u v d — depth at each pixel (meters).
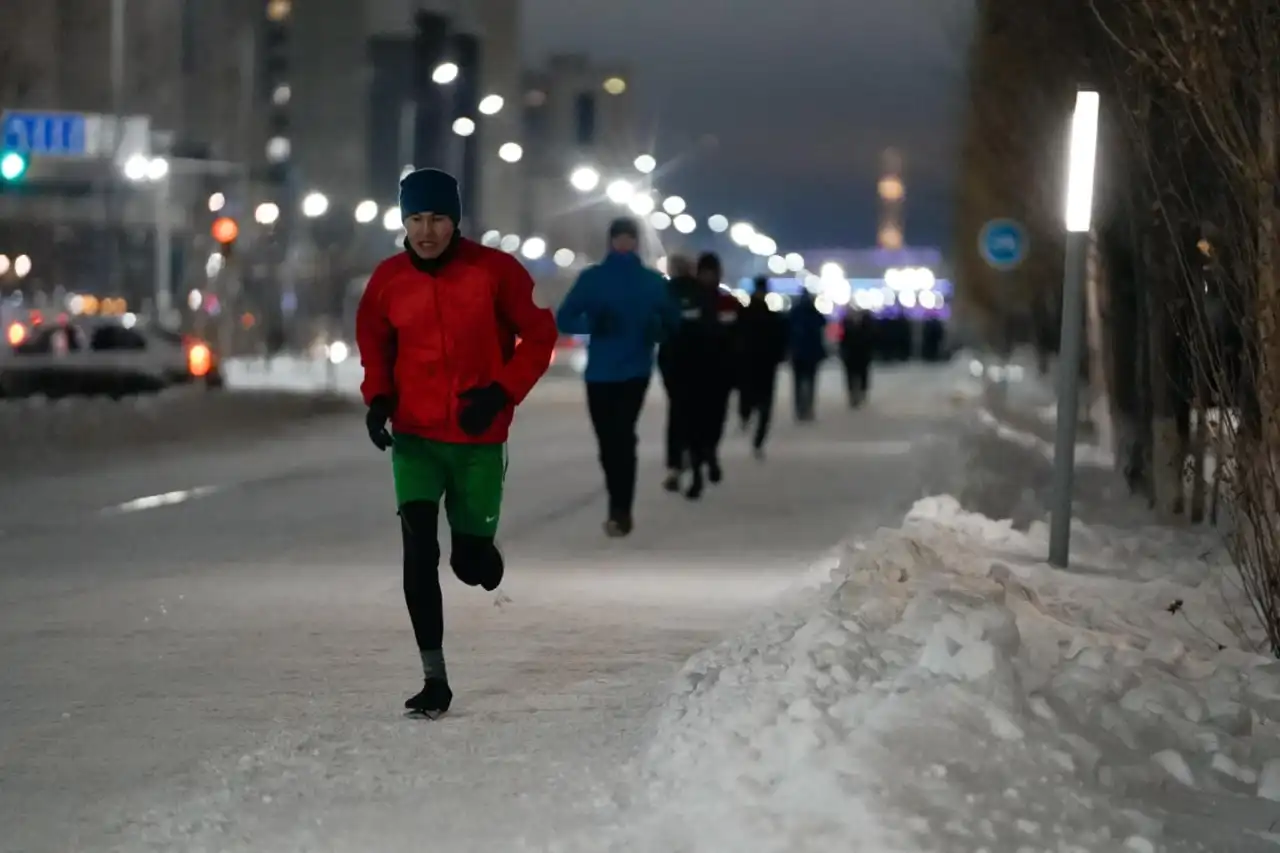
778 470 41.44
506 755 13.17
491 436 14.45
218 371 71.56
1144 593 19.69
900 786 10.88
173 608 20.58
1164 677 14.24
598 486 37.16
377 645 18.06
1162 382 26.34
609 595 21.52
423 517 14.38
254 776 12.63
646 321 27.61
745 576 23.36
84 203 113.12
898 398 86.56
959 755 11.52
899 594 15.99
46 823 11.53
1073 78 34.19
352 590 22.03
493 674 16.47
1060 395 21.55
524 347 14.40
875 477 39.28
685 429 34.06
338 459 45.25
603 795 11.88
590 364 27.78
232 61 155.25
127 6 137.38
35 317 76.69
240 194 126.75
